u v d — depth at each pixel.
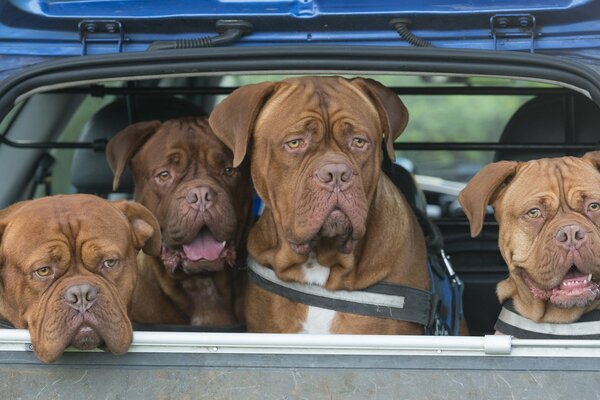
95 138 8.04
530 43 5.50
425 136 11.35
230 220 6.12
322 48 5.43
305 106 5.61
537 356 4.45
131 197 8.89
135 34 5.68
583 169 5.59
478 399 4.42
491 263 7.94
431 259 6.60
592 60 5.41
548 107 7.98
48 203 5.01
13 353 4.62
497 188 5.86
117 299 4.79
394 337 4.47
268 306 6.07
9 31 5.66
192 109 8.07
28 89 5.46
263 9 5.61
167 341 4.54
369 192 5.73
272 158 5.66
